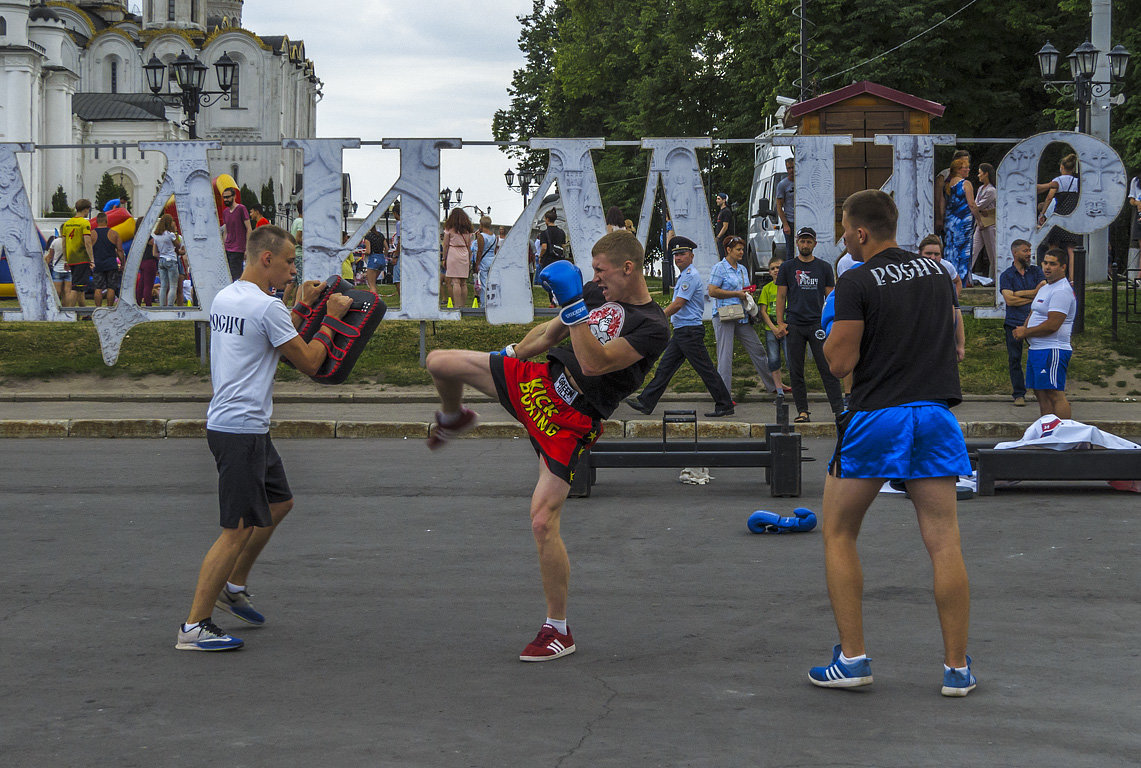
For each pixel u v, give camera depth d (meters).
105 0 122.75
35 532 8.09
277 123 107.88
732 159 37.22
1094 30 23.09
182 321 18.48
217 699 4.76
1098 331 17.02
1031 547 7.50
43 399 15.44
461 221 18.34
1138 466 9.15
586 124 51.41
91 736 4.34
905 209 16.06
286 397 15.34
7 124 81.00
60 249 23.94
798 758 4.08
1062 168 17.20
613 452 9.55
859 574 4.83
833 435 13.10
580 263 16.19
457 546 7.69
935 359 4.73
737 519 8.57
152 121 91.25
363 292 5.86
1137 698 4.72
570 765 4.03
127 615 6.07
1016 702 4.68
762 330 18.14
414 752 4.16
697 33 41.00
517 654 5.38
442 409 5.73
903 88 32.03
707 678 5.00
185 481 10.23
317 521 8.51
